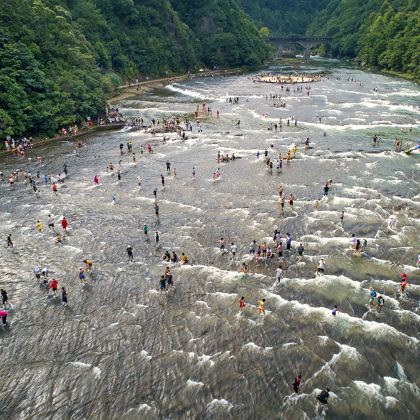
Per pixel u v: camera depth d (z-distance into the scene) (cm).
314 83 14338
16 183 6406
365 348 3181
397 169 6500
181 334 3391
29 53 8775
